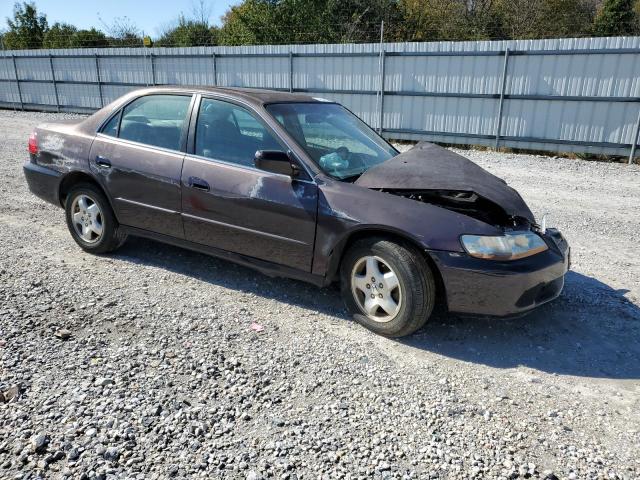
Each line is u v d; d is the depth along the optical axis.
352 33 27.22
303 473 2.35
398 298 3.51
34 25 37.78
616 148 11.95
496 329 3.81
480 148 13.64
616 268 5.16
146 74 19.19
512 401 2.96
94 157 4.73
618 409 2.92
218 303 4.07
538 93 12.52
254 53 16.53
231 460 2.41
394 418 2.77
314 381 3.07
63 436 2.51
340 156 4.07
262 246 3.98
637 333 3.81
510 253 3.30
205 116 4.27
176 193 4.29
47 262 4.80
